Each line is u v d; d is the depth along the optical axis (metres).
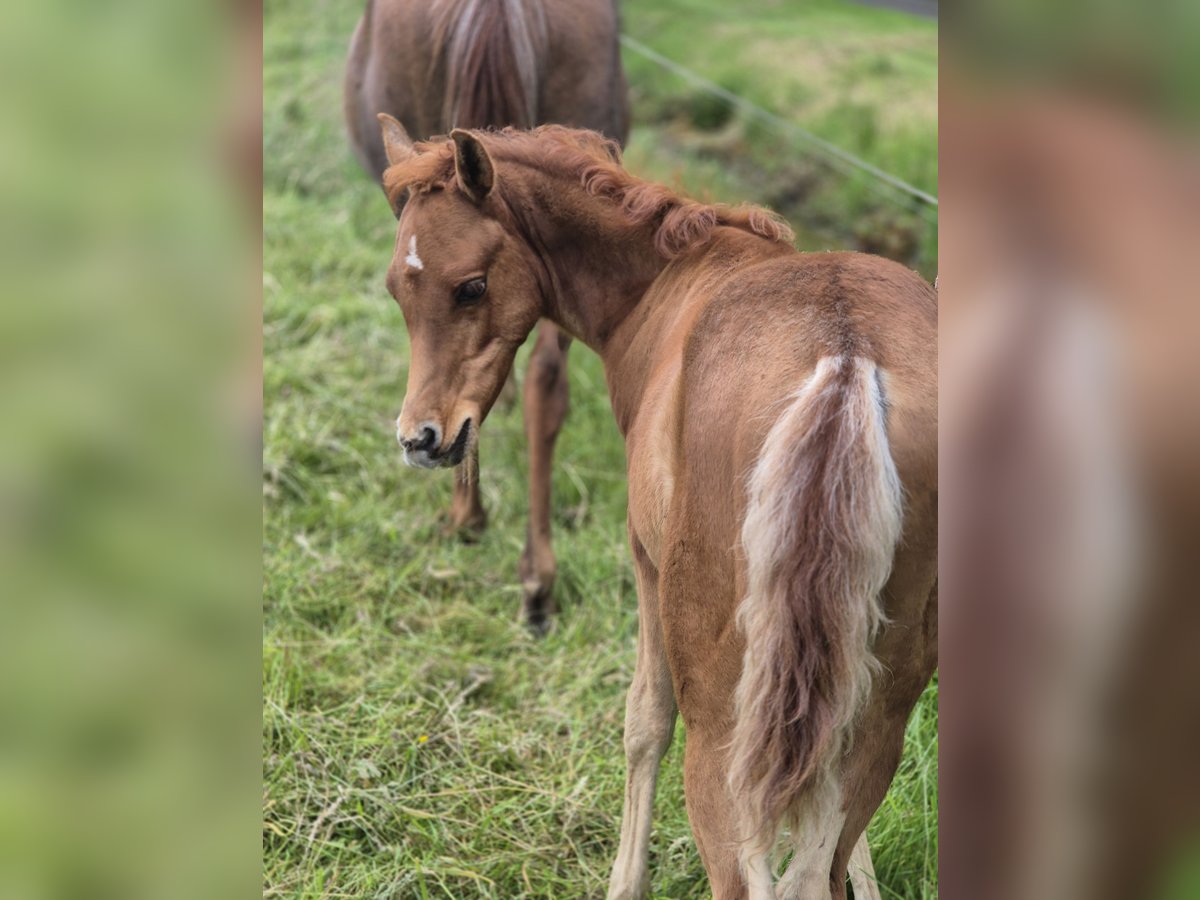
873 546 1.36
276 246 4.94
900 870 2.27
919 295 1.59
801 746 1.38
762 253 2.06
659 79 6.33
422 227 2.15
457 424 2.20
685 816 2.48
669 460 1.72
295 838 2.43
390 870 2.39
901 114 5.41
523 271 2.23
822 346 1.48
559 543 3.53
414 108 3.53
